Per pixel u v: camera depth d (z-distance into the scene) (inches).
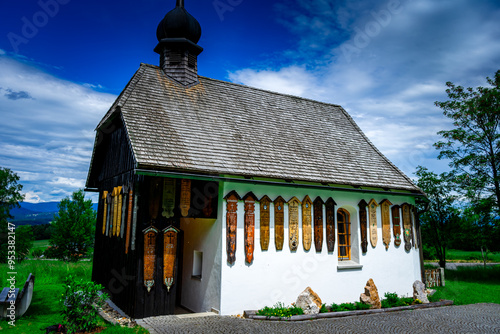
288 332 315.0
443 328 344.2
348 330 329.7
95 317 316.8
